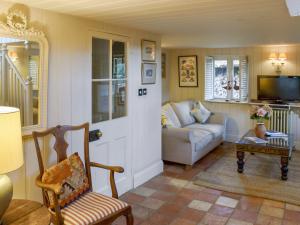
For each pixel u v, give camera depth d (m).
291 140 4.53
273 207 3.27
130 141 3.68
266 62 5.95
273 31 3.72
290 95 5.73
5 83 2.21
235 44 5.52
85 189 2.43
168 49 6.74
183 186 3.86
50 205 2.16
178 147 4.58
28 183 2.43
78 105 2.88
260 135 4.54
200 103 6.39
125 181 3.62
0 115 1.60
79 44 2.85
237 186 3.85
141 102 3.85
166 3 2.23
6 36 2.17
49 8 2.40
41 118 2.48
